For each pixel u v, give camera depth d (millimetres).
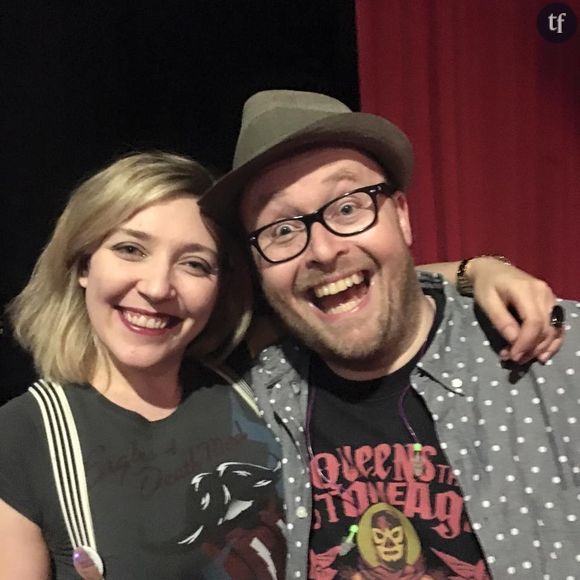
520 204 1649
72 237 1178
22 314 1255
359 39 1607
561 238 1655
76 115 1784
